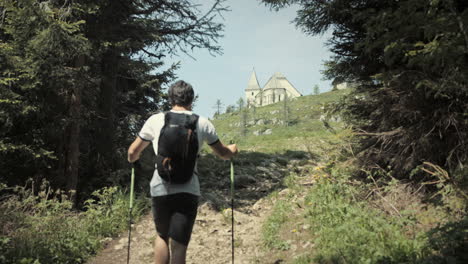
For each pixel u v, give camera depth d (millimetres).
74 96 6629
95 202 7109
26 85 5527
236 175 10078
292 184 8062
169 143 2566
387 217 4438
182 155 2561
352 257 3617
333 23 6059
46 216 5133
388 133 4934
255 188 8828
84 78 6504
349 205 4879
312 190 6477
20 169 6332
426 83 4074
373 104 5348
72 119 6430
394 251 3432
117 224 5820
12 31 5520
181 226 2578
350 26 5820
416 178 5039
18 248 4129
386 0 5180
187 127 2621
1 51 5262
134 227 5926
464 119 4297
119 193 6742
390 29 4809
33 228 4750
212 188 8914
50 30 5320
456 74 3877
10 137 5934
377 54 5523
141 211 6582
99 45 7039
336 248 3879
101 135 8180
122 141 9523
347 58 6051
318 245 4207
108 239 5359
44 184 5836
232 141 3121
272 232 5082
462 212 3834
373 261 3383
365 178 5887
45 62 5598
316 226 4789
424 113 4738
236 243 5023
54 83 5926
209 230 5688
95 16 7191
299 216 5551
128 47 7875
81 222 5430
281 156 13938
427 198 4535
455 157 4570
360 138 5812
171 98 2822
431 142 4660
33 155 5820
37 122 6203
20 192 5605
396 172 5391
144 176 8750
